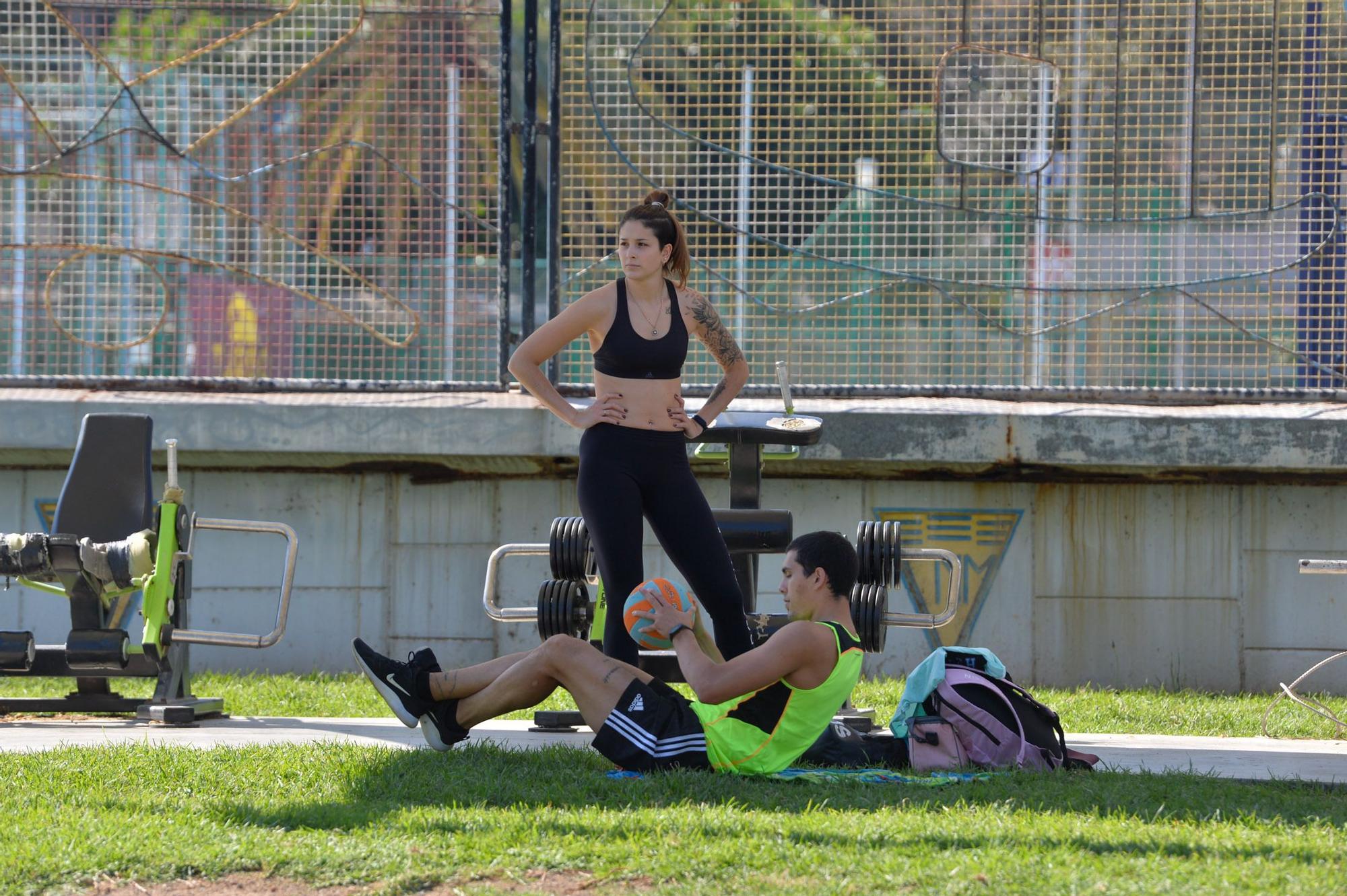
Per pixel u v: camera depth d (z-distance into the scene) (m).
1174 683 33.34
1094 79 33.84
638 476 18.45
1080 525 33.75
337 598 34.38
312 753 17.94
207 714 24.48
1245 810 14.70
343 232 34.97
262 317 35.16
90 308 35.22
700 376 34.69
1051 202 34.09
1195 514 33.53
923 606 33.75
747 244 34.53
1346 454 32.25
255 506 34.56
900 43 34.12
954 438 32.75
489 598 23.02
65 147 34.91
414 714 17.97
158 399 34.03
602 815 13.92
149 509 25.52
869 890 11.15
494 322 35.09
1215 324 33.97
